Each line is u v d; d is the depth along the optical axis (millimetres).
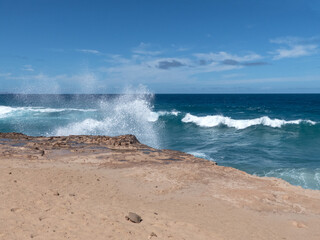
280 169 11422
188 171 8227
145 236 4109
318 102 68188
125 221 4590
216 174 8227
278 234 4605
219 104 61375
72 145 11156
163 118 26422
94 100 51531
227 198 6234
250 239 4324
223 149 15367
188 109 42781
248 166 11977
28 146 10586
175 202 5863
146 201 5859
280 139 18062
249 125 22703
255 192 6621
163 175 7816
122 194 6191
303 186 9477
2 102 54375
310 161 12742
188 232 4379
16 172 7152
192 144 16922
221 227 4691
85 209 4984
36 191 5750
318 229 4918
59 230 4047
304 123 22422
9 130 21219
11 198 5227
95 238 3887
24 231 3922
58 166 8250
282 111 41188
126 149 10773
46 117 27438
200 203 5844
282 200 6348
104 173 7840
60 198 5477
